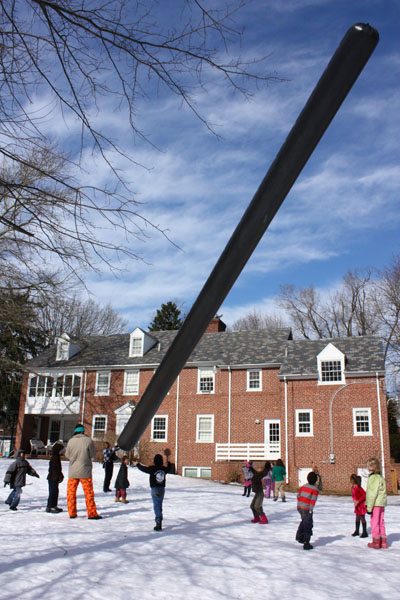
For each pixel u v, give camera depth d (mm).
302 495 9312
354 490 10852
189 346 1706
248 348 35812
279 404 32125
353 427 29172
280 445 30438
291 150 1344
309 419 30312
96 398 37219
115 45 4871
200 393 34125
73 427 39625
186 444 33406
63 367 38469
